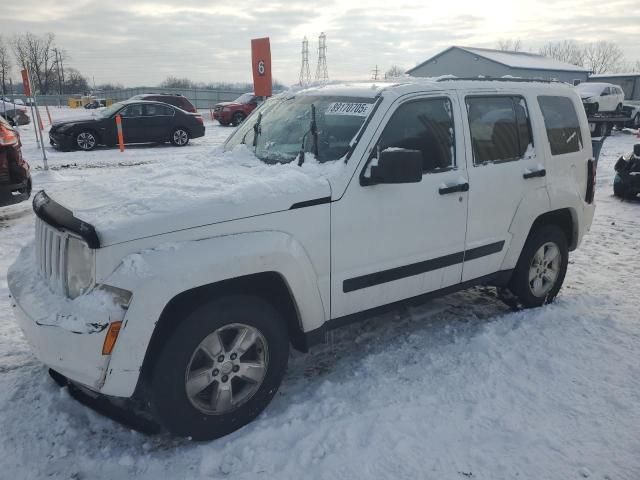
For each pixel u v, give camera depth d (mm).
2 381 3486
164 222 2705
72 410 3188
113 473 2723
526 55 50625
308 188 3145
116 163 13797
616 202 9508
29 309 2830
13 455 2818
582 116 4953
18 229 7242
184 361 2777
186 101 24359
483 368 3695
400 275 3660
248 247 2867
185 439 2982
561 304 4820
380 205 3443
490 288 5340
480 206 4023
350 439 2939
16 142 7250
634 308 4754
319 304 3273
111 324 2523
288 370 3740
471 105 4043
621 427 3080
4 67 81188
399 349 4016
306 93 4223
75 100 54531
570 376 3609
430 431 3014
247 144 4117
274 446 2908
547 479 2676
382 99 3580
